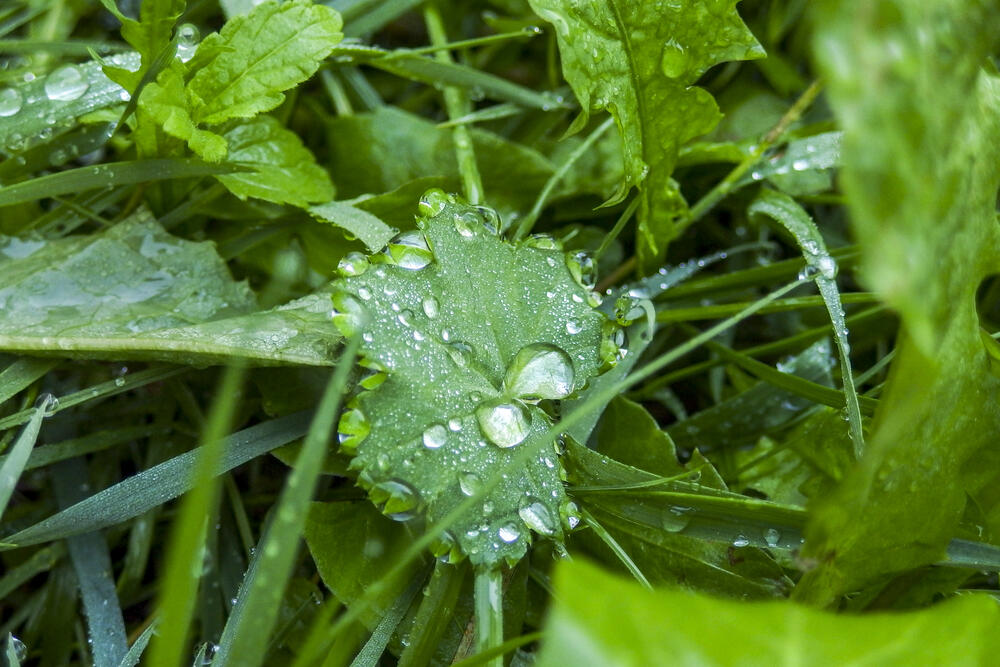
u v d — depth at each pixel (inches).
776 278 13.1
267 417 12.8
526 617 12.2
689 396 13.6
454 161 13.4
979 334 11.6
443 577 11.8
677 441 13.0
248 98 12.5
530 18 14.0
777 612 10.9
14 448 12.0
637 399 13.2
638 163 12.6
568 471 12.1
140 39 12.2
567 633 10.7
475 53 14.5
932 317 11.0
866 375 12.7
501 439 11.8
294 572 12.6
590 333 12.2
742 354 13.0
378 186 13.5
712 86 14.1
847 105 10.1
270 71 12.5
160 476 12.1
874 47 10.3
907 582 12.0
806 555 11.4
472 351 11.9
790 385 12.7
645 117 12.6
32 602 12.7
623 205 13.5
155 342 12.1
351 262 11.9
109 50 13.1
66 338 12.1
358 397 11.7
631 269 13.4
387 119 13.5
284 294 12.9
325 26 12.5
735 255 13.9
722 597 12.0
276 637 12.2
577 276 12.3
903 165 10.4
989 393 11.6
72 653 12.6
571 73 12.2
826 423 12.5
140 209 12.8
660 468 12.4
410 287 11.9
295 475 11.1
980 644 11.0
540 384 12.0
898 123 10.4
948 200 10.8
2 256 12.6
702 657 10.8
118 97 12.8
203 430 12.7
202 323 12.3
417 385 11.8
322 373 12.4
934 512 11.7
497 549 11.7
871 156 10.2
